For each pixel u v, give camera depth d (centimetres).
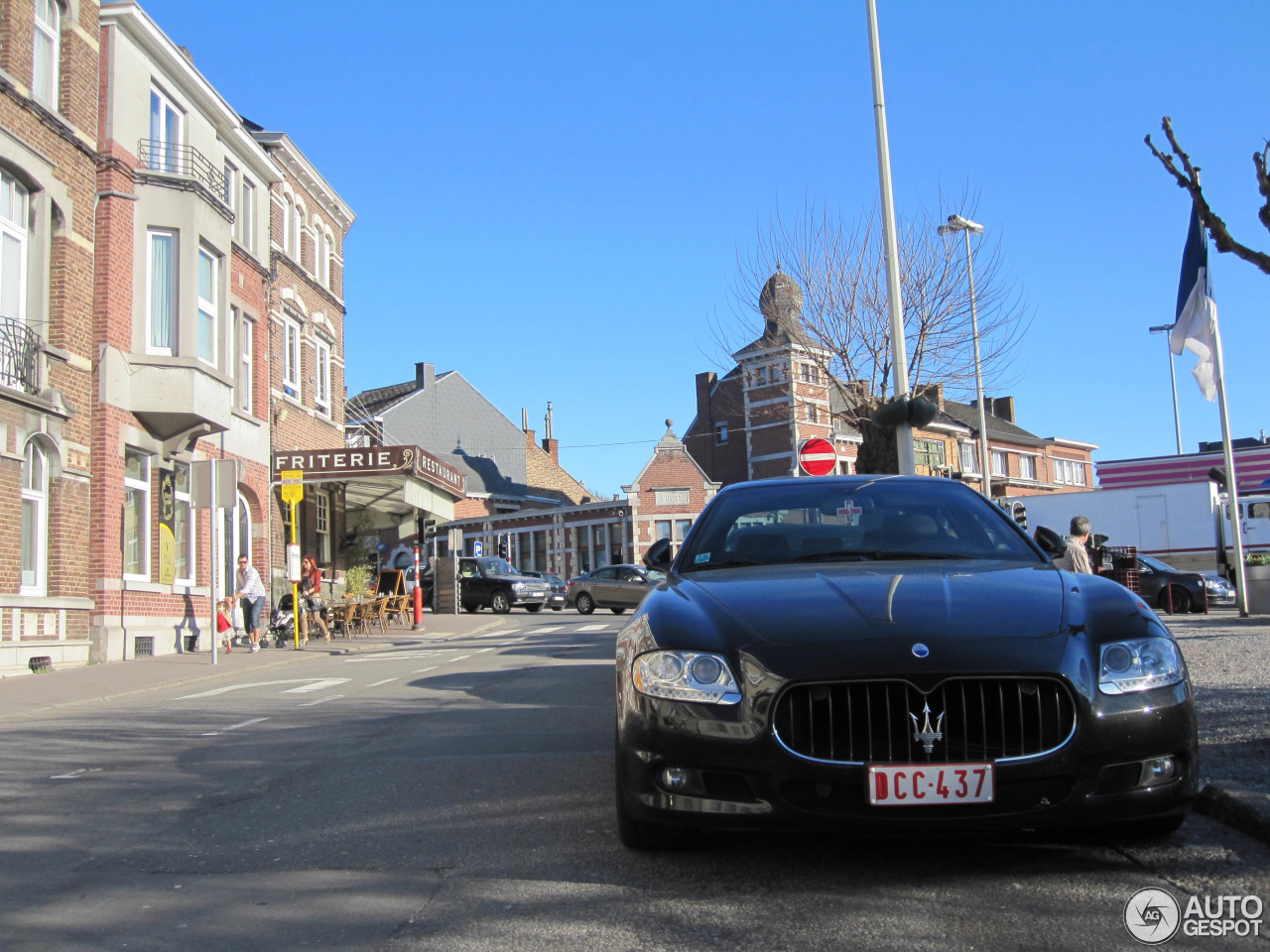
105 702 1197
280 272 2678
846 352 2359
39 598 1532
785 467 5556
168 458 1912
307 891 423
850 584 445
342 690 1192
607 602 3331
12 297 1566
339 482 2756
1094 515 3156
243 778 667
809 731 379
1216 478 3027
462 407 6319
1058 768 370
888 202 1582
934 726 372
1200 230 1380
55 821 568
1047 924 353
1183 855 420
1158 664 396
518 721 868
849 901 379
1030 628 395
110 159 1755
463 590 3547
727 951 339
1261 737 590
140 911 405
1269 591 1881
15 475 1495
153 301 1848
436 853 469
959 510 562
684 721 391
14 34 1557
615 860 441
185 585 1958
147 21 1833
